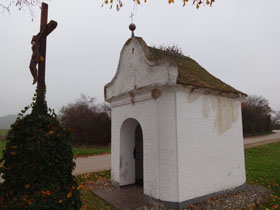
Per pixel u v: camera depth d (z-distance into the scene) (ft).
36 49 12.92
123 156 21.06
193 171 16.56
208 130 17.94
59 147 11.65
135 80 18.80
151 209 15.74
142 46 18.47
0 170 11.22
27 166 10.84
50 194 10.82
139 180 21.70
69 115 72.54
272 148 55.01
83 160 41.01
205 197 17.20
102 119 71.97
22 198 10.35
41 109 12.34
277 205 16.53
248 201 17.37
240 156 20.52
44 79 13.00
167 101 16.30
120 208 16.03
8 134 11.63
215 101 18.85
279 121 164.35
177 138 15.80
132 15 20.59
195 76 19.34
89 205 16.83
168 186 15.83
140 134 22.30
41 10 13.69
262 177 26.14
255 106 113.19
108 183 22.45
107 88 22.62
